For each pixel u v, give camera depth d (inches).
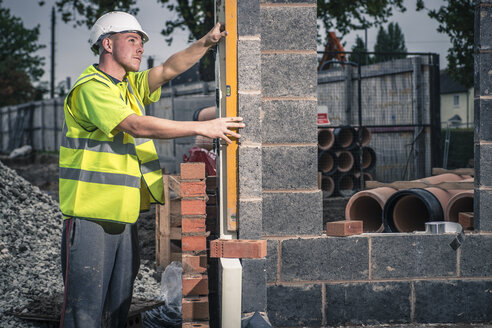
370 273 155.9
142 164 129.6
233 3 137.3
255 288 138.3
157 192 129.7
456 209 215.9
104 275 124.8
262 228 151.3
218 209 145.9
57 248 235.0
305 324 154.1
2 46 1838.1
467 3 569.6
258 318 128.7
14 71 1736.0
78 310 121.1
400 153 512.7
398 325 156.9
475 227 162.7
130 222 121.5
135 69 128.8
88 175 120.6
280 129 150.8
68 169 122.8
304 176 151.9
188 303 143.1
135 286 201.2
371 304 156.3
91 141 121.8
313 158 151.9
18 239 230.7
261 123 150.0
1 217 247.8
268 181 151.3
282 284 152.9
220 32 139.0
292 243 152.5
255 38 137.3
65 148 124.3
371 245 155.7
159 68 139.9
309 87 150.7
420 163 502.3
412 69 500.4
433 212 213.6
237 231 141.4
